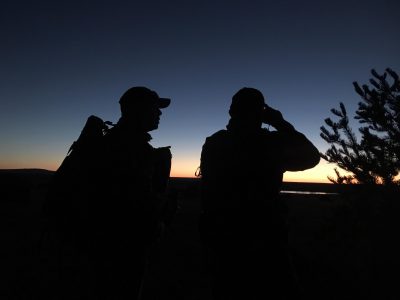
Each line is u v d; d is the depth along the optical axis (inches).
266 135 78.2
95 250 78.5
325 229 183.8
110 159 79.8
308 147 75.5
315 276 178.2
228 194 75.8
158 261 240.2
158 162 88.7
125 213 78.7
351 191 177.9
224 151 78.3
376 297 150.3
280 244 72.7
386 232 163.0
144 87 89.4
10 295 167.5
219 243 75.1
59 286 179.0
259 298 71.1
